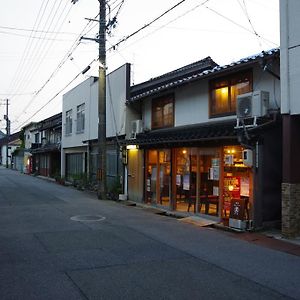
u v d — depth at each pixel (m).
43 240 8.88
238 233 10.38
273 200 11.02
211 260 7.46
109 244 8.58
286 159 9.69
